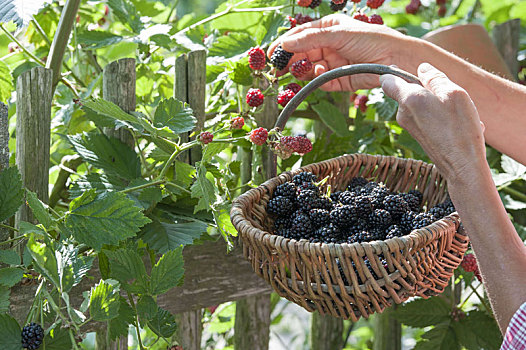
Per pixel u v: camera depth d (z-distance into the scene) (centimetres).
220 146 122
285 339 299
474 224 90
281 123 119
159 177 124
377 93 178
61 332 103
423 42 132
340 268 100
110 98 133
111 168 133
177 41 163
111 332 117
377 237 109
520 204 180
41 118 118
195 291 145
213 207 119
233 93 178
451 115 90
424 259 100
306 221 108
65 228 111
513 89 130
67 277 102
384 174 134
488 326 167
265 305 170
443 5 240
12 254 106
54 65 134
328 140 189
